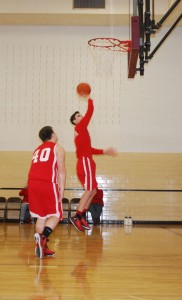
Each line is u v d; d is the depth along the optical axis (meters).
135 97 10.76
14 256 4.41
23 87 10.77
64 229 8.24
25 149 10.62
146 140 10.67
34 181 4.38
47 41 10.87
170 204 10.46
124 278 3.29
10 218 10.38
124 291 2.85
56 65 10.83
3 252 4.71
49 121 10.72
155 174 10.55
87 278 3.28
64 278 3.28
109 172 10.55
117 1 10.08
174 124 10.70
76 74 10.80
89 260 4.18
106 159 10.59
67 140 10.64
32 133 10.67
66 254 4.59
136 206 10.46
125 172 10.55
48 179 4.38
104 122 10.71
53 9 10.08
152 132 10.70
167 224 10.30
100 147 10.65
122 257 4.39
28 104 10.73
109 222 10.39
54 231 7.70
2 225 9.10
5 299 2.60
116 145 10.66
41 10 10.06
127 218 9.98
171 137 10.68
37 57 10.84
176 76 10.78
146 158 10.60
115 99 10.77
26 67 10.82
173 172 10.55
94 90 10.77
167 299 2.63
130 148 10.64
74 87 10.79
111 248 5.14
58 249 5.01
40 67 10.81
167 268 3.75
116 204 10.46
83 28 10.85
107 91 10.78
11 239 6.07
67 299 2.61
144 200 10.47
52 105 10.74
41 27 10.88
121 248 5.15
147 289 2.91
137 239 6.29
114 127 10.70
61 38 10.88
